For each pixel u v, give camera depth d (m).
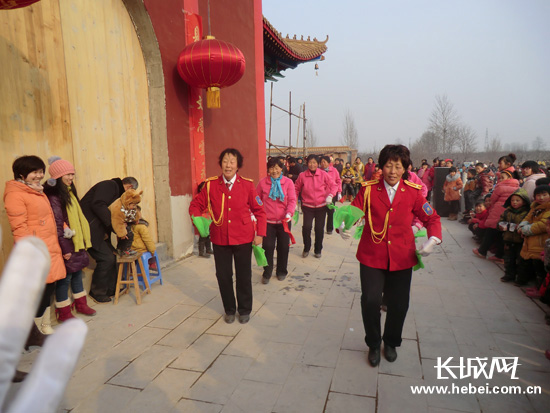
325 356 3.22
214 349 3.37
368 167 14.96
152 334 3.65
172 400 2.67
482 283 4.99
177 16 5.95
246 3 8.93
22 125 3.75
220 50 5.55
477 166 9.55
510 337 3.49
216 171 7.44
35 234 3.30
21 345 0.34
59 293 3.78
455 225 9.62
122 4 5.10
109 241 4.59
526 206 4.84
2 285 0.34
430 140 46.00
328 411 2.52
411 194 2.94
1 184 3.54
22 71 3.75
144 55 5.54
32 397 0.32
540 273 4.44
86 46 4.54
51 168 3.63
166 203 5.84
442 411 2.50
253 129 9.36
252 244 3.92
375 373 2.95
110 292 4.59
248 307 3.91
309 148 28.86
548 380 2.83
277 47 11.61
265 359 3.19
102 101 4.79
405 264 2.92
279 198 5.12
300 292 4.78
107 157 4.89
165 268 5.65
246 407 2.58
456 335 3.55
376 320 3.00
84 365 3.11
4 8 2.67
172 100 5.86
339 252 6.86
